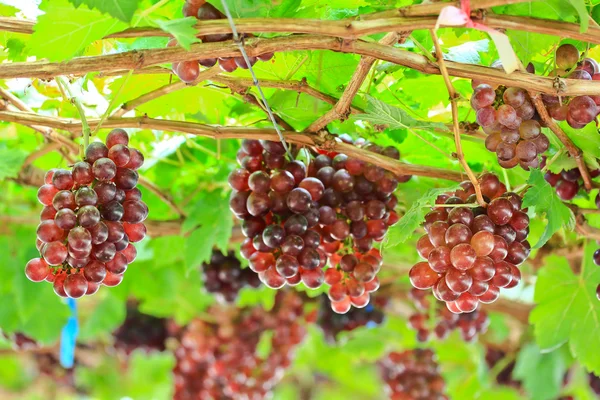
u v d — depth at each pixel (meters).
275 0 0.96
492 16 0.91
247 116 1.23
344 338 1.73
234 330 1.76
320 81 1.09
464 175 1.07
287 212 1.04
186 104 1.17
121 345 1.84
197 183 1.38
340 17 1.08
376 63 1.07
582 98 0.96
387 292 1.61
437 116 1.25
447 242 0.94
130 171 0.96
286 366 1.83
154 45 1.04
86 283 0.94
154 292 1.68
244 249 1.08
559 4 0.96
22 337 1.63
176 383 1.88
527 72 0.96
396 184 1.09
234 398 1.80
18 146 1.38
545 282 1.29
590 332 1.26
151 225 1.35
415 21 0.91
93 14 0.93
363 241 1.09
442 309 1.46
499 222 0.96
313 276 1.05
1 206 1.52
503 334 1.76
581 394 1.98
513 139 0.97
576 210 1.10
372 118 1.04
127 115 1.28
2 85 1.20
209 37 0.93
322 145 1.06
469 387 1.90
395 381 1.68
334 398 3.42
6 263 1.53
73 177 0.94
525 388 1.77
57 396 2.82
